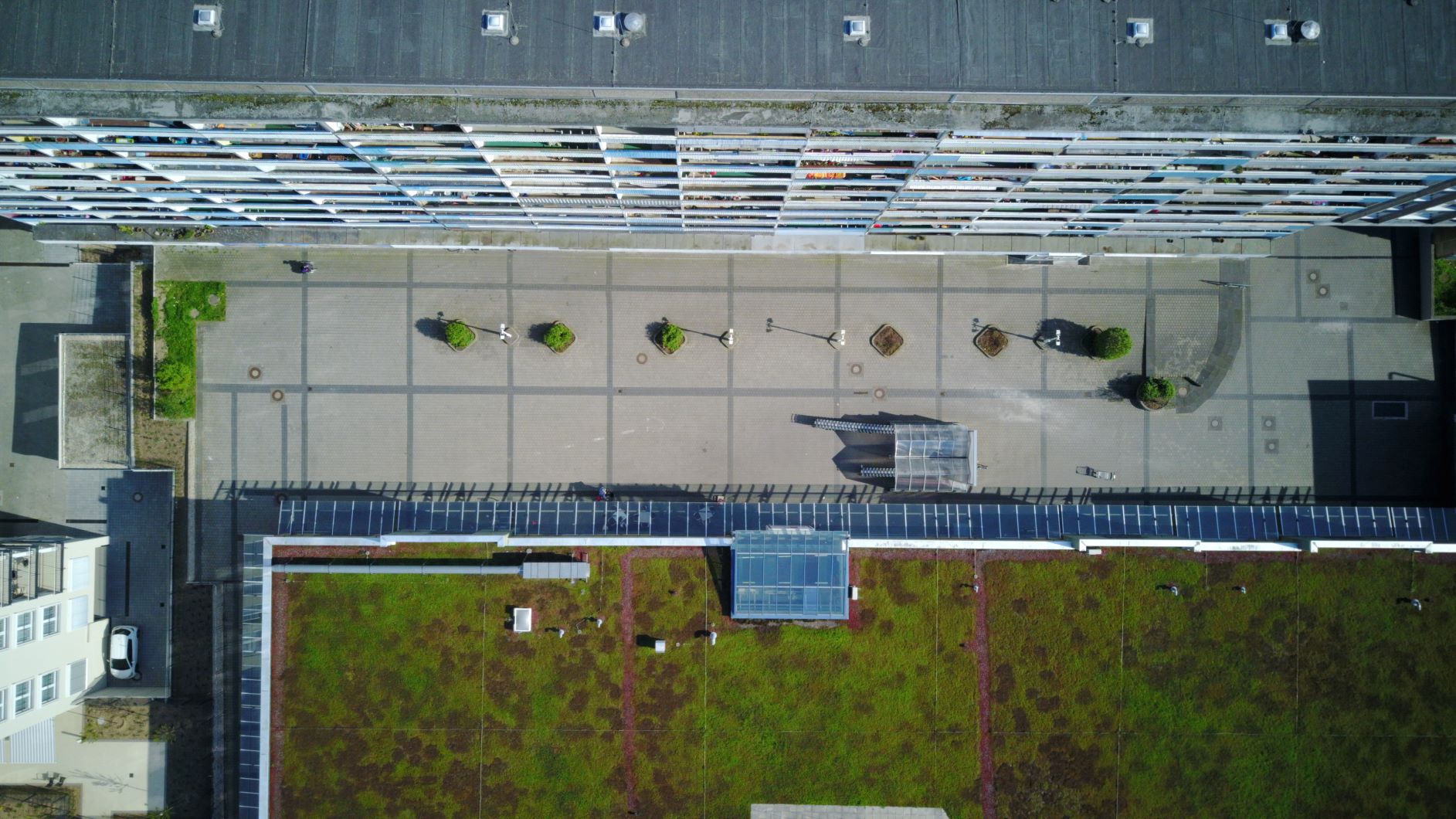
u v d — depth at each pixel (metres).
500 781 48.00
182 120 33.75
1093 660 48.09
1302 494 53.12
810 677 48.00
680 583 47.94
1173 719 48.06
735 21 32.78
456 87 32.62
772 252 50.69
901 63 32.75
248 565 48.72
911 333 53.19
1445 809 47.91
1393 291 52.91
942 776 48.06
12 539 52.19
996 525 49.69
